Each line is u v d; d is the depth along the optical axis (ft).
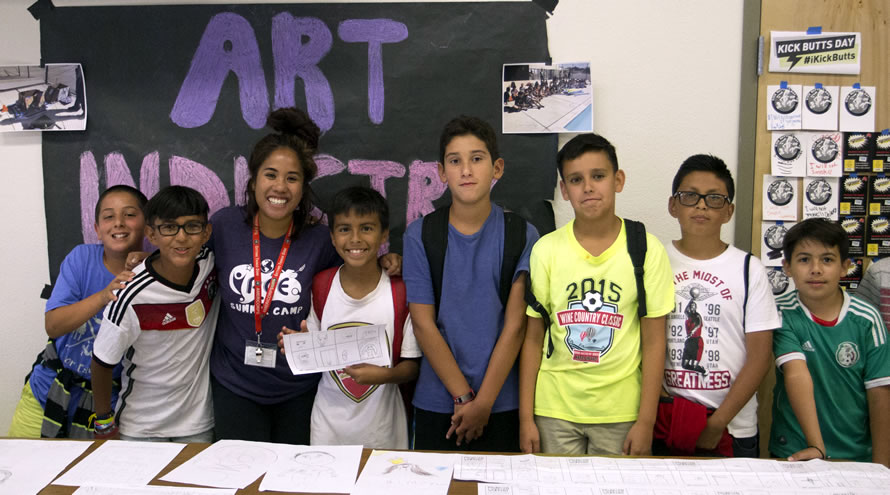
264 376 5.06
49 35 6.00
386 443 4.98
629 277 4.53
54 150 6.09
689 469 3.58
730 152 6.03
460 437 4.82
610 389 4.55
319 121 6.04
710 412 4.70
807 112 5.91
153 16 5.98
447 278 4.83
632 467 3.60
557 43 5.96
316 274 5.17
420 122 6.01
